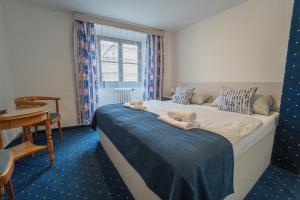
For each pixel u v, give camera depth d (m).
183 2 2.48
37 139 2.55
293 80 1.72
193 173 0.83
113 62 3.48
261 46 2.28
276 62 2.13
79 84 3.07
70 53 3.03
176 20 3.20
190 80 3.61
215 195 0.95
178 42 3.89
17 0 2.46
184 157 0.89
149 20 3.21
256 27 2.32
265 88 2.25
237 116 1.82
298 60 1.67
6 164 0.99
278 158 1.89
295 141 1.74
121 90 3.57
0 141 1.37
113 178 1.63
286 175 1.73
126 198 1.36
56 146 2.38
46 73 2.87
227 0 2.41
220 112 2.07
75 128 3.19
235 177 1.22
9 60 2.56
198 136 1.18
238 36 2.57
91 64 3.12
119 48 3.51
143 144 1.13
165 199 0.87
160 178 0.92
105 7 2.67
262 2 2.23
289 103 1.76
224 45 2.80
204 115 1.89
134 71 3.75
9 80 2.52
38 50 2.77
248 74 2.47
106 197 1.37
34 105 2.14
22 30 2.63
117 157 1.71
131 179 1.38
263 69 2.28
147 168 1.05
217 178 0.96
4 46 2.43
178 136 1.19
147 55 3.77
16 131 2.59
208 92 3.12
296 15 1.65
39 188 1.47
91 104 3.21
